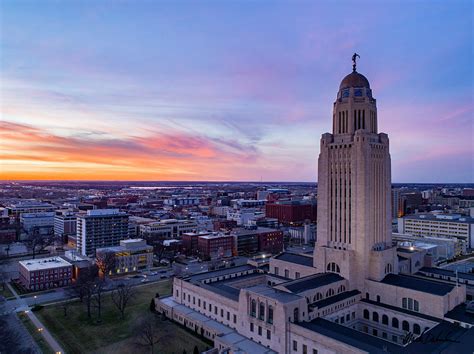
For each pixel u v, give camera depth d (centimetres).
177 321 13512
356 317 12425
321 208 14075
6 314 14000
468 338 9538
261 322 10844
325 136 14100
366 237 12900
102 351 10994
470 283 14238
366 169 12962
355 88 13975
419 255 16125
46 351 10969
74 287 15288
